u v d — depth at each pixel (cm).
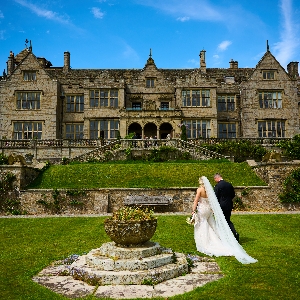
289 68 4784
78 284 714
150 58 4378
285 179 2031
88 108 4141
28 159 2903
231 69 4891
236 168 2361
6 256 972
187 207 1984
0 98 4094
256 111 4184
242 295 640
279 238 1194
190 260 869
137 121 3978
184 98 4172
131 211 841
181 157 2992
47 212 1986
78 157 2905
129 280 711
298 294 645
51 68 4975
